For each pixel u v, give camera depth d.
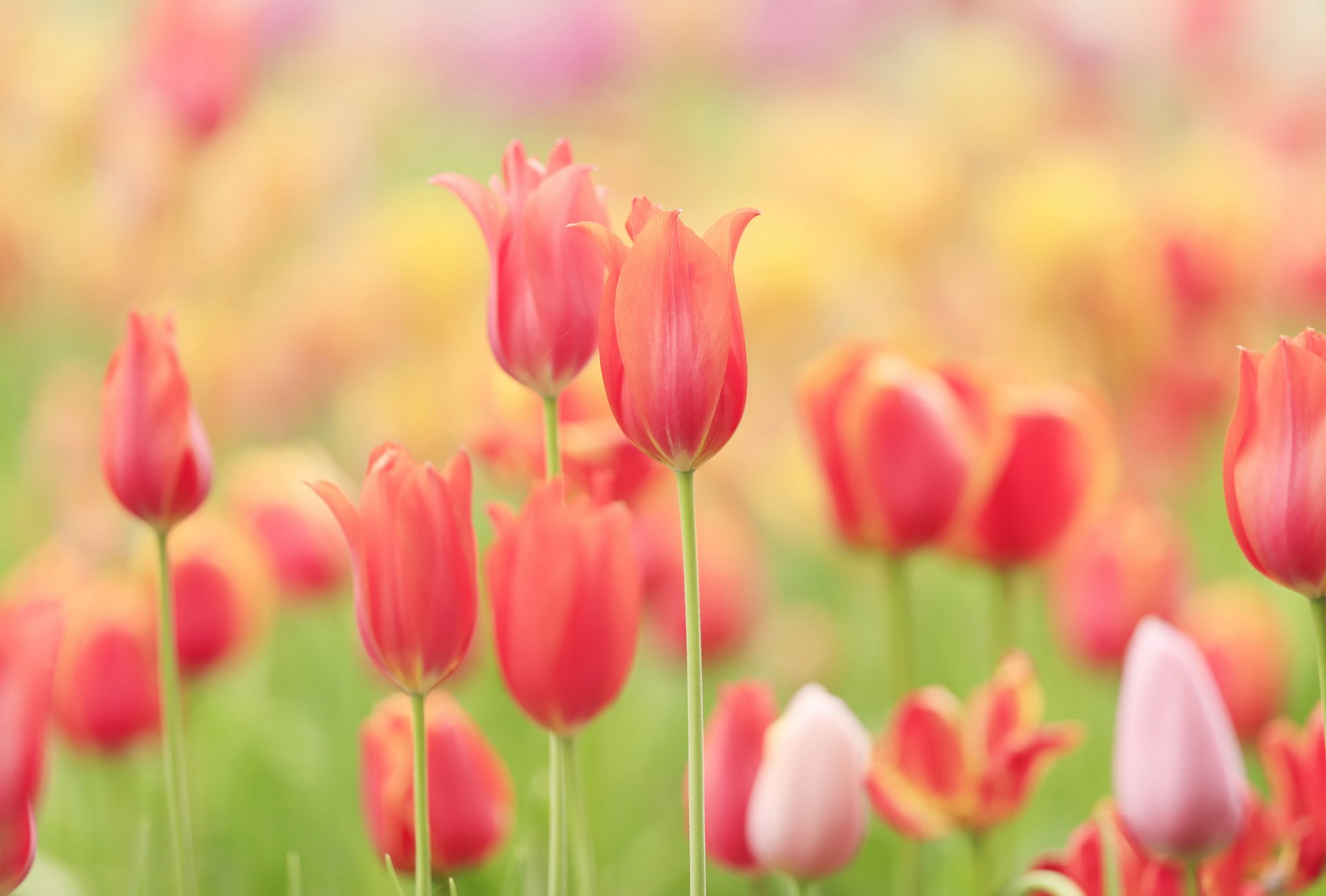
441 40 6.05
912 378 1.80
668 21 5.64
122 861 1.94
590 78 5.76
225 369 2.93
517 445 1.81
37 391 3.84
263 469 2.14
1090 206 2.86
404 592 1.59
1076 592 1.95
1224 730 1.64
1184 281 2.72
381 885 1.85
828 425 1.82
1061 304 2.81
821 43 6.02
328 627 2.47
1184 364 2.75
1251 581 2.58
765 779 1.69
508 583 1.63
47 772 1.92
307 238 3.68
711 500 2.86
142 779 1.99
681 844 1.98
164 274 3.03
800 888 1.69
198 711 1.98
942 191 3.34
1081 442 1.84
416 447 2.67
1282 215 2.97
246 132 3.39
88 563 2.62
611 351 1.58
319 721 2.35
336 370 3.08
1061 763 2.04
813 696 1.69
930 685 2.49
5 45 3.54
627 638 1.63
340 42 5.66
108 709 1.88
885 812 1.71
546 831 1.88
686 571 1.57
